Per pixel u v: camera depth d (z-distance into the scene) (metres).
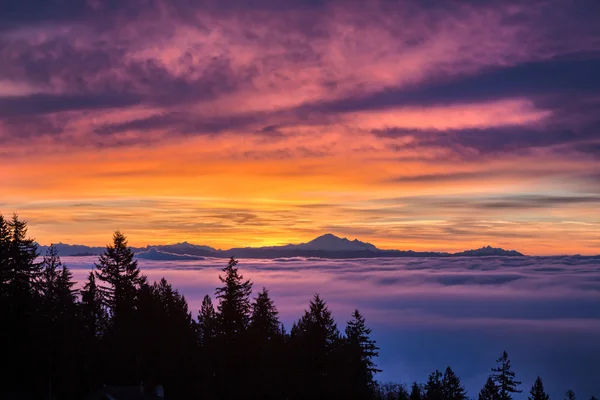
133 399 45.81
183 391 59.72
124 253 64.19
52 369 54.66
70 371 54.38
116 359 57.28
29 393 53.88
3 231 58.50
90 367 56.06
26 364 54.75
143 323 60.72
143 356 59.62
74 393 54.19
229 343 64.56
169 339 61.69
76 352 55.22
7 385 53.91
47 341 54.19
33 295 57.94
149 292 64.00
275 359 63.84
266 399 62.53
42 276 59.50
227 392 61.50
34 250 60.12
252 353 63.06
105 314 62.00
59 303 55.53
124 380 56.94
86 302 60.16
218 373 62.53
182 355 61.22
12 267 57.41
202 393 59.72
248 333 64.31
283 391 62.75
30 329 54.78
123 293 62.69
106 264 63.66
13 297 57.00
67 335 54.56
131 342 58.56
